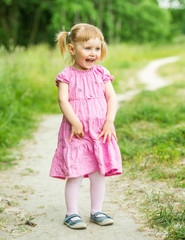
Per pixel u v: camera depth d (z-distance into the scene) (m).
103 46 2.79
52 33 24.69
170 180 3.37
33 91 8.92
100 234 2.42
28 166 4.32
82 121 2.54
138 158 4.04
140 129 5.41
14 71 8.94
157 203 2.82
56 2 22.70
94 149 2.50
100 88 2.67
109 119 2.58
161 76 15.26
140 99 8.43
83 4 24.08
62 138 2.59
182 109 6.57
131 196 3.10
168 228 2.41
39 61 11.18
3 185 3.60
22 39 25.67
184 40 44.09
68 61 2.83
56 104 8.85
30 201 3.14
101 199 2.63
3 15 24.73
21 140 5.64
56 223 2.64
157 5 33.22
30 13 26.02
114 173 2.59
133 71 17.33
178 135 4.61
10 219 2.72
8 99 7.28
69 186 2.57
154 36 36.38
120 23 31.64
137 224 2.54
